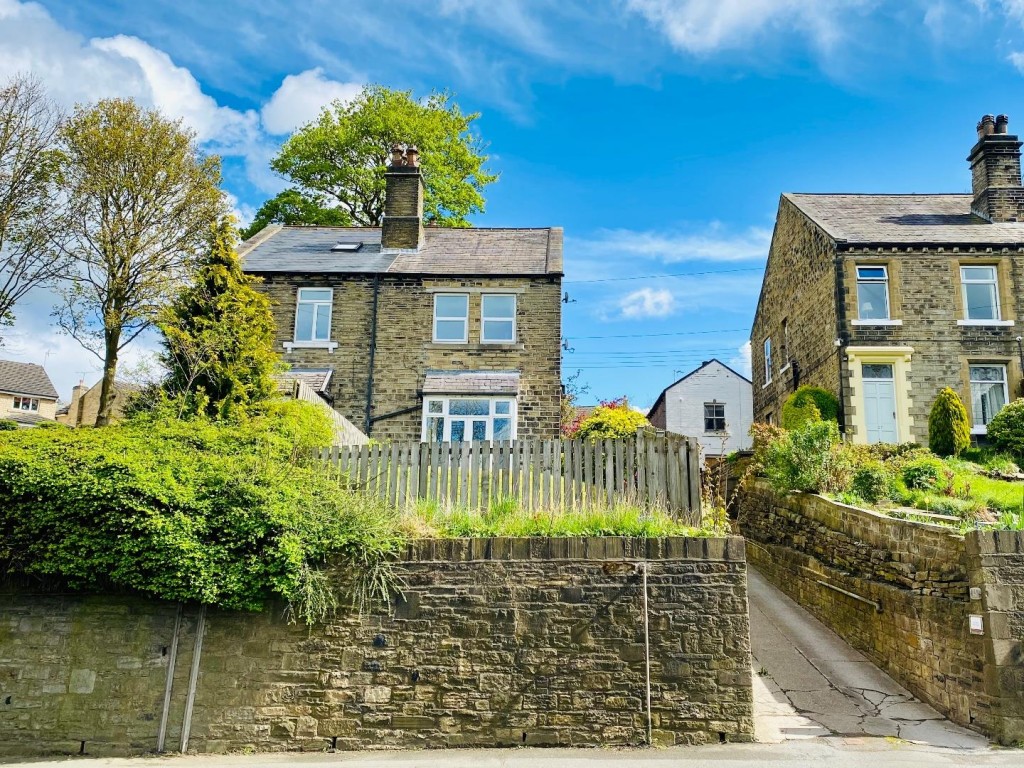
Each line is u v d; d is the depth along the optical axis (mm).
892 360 21438
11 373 49094
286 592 9773
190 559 9688
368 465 11898
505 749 9500
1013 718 9656
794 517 16734
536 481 11555
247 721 9836
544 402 20141
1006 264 21672
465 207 32469
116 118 18188
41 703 10008
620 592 9961
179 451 10891
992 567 10219
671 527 10570
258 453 11477
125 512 9844
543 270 20984
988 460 18359
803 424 19516
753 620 14984
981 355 21344
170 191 18797
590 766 8688
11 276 17984
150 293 18281
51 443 10375
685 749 9305
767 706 10961
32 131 17984
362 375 20438
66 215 18078
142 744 9812
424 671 9891
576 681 9750
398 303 20875
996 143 23719
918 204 25391
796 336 25578
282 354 20594
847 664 12766
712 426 38781
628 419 19547
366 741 9727
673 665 9711
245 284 16078
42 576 10227
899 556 12297
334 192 32031
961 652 10484
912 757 9055
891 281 21734
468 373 20344
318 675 9930
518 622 9969
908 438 20906
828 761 8875
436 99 33781
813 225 23828
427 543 10289
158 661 10055
